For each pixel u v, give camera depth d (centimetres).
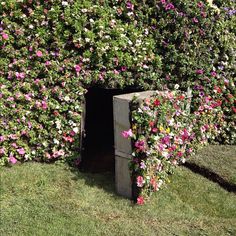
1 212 416
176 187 493
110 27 518
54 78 504
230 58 609
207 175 523
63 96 504
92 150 584
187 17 555
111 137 629
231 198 486
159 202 459
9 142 501
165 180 497
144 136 443
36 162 514
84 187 474
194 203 468
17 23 506
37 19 500
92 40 502
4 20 499
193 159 547
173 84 559
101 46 504
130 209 440
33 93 502
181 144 524
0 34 498
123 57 521
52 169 503
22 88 503
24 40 503
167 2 546
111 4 534
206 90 583
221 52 602
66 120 509
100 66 512
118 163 461
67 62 504
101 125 651
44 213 420
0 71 502
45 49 505
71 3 505
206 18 573
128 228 409
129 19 536
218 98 604
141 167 438
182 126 520
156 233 405
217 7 609
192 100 575
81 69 509
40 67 502
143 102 444
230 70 616
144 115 439
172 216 436
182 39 553
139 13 540
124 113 445
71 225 405
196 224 428
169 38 551
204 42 578
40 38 500
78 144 516
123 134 434
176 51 552
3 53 502
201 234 411
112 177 505
